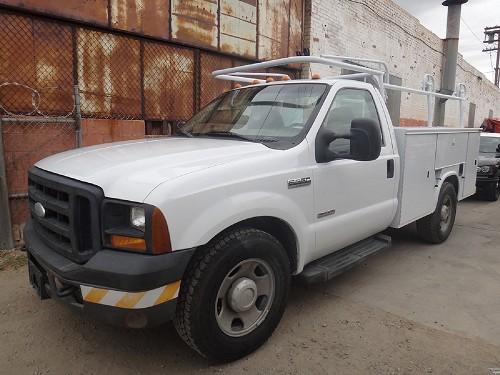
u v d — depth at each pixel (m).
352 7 11.32
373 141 3.23
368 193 4.05
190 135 3.97
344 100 3.89
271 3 8.70
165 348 3.15
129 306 2.37
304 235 3.33
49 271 2.68
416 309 3.84
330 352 3.11
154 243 2.39
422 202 5.09
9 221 5.12
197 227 2.55
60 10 5.48
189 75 7.31
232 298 2.87
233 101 4.21
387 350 3.15
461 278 4.63
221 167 2.78
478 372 2.89
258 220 3.05
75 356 3.04
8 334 3.32
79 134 5.57
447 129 5.51
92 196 2.46
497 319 3.68
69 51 5.73
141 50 6.56
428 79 6.70
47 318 3.57
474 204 9.35
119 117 6.38
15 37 5.24
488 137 11.36
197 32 7.24
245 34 8.17
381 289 4.27
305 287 4.27
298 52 9.66
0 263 4.74
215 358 2.84
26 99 5.40
